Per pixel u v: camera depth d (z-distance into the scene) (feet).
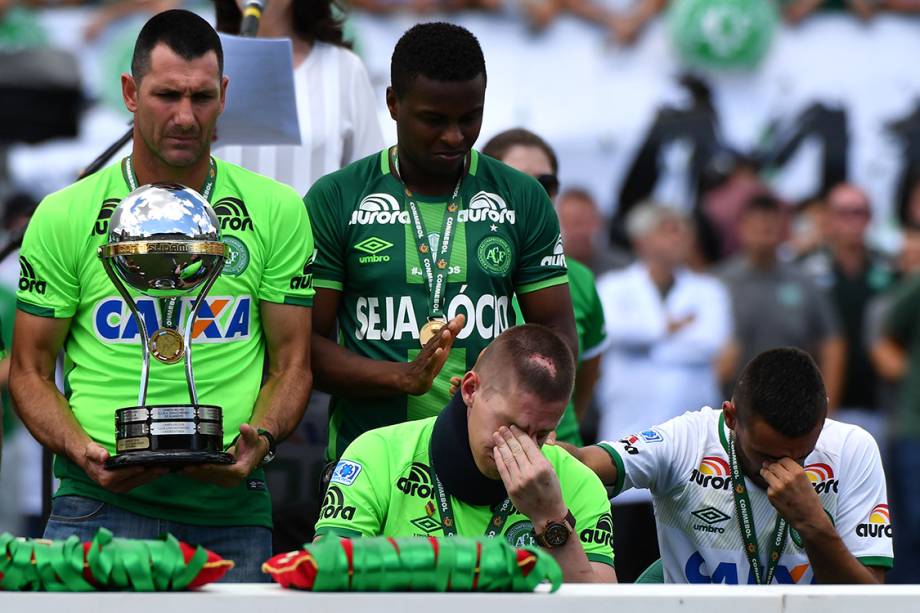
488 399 51.62
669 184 115.34
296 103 65.16
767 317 112.27
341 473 54.24
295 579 42.14
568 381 51.39
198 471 52.54
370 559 41.96
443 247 59.47
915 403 110.52
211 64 55.11
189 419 51.52
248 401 55.83
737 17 115.34
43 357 55.77
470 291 59.36
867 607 42.47
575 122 115.03
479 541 42.78
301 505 70.79
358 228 59.82
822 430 62.44
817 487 61.52
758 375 58.54
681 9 114.83
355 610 41.14
